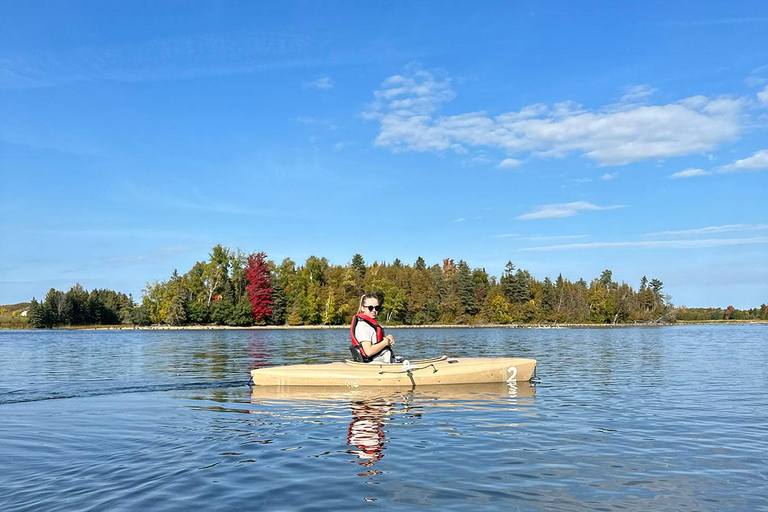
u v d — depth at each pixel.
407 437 5.68
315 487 4.00
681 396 8.74
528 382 10.61
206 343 31.30
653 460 4.75
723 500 3.73
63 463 4.70
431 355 19.48
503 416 6.89
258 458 4.83
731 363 15.75
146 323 81.44
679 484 4.08
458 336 44.94
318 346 26.59
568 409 7.43
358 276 87.31
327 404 7.88
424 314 90.19
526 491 3.92
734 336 44.94
